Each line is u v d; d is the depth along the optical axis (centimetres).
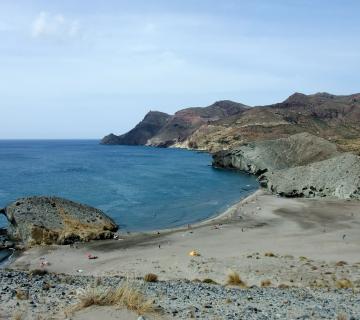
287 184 8462
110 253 4238
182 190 9312
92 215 5500
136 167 15225
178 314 1144
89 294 1162
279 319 1178
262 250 4012
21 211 5097
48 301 1355
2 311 1188
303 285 2416
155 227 5744
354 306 1487
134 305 1123
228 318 1155
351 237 4612
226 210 6838
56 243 4722
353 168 8312
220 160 15150
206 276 2883
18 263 3947
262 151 13688
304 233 4878
